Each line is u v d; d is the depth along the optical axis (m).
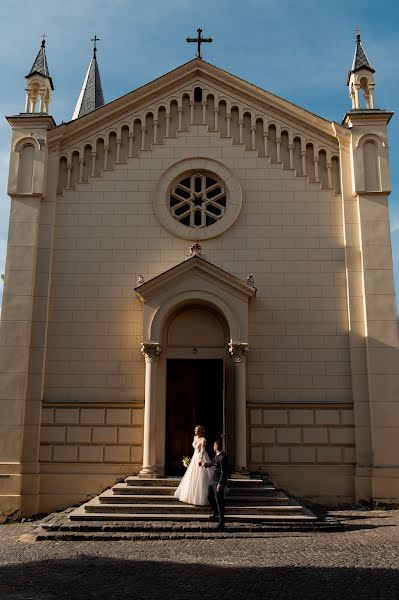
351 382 18.20
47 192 19.83
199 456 15.02
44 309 18.80
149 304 18.09
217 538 12.93
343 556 11.11
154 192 19.84
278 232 19.44
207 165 20.05
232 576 9.81
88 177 20.02
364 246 18.94
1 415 17.70
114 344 18.67
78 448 17.86
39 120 20.11
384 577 9.65
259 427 17.92
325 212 19.61
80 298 19.05
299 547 11.96
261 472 17.61
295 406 18.00
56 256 19.41
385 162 19.50
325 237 19.39
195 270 18.25
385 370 17.95
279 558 11.02
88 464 17.77
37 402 18.08
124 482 16.92
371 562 10.61
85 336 18.75
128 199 19.83
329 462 17.66
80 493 17.56
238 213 19.53
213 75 20.62
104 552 11.71
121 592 8.98
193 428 18.41
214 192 20.19
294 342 18.58
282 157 20.09
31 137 19.98
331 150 20.08
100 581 9.59
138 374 18.42
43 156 19.83
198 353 18.48
